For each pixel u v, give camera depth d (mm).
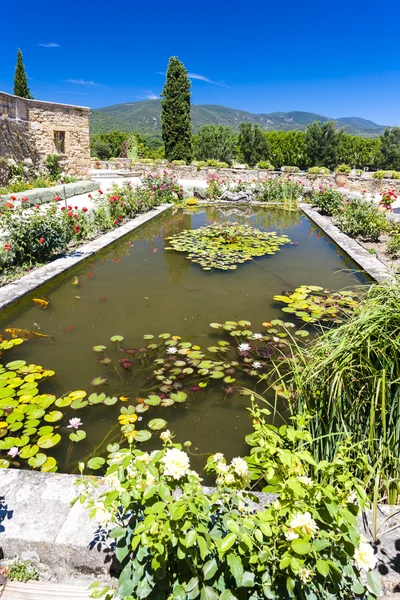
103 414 2465
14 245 5035
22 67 20609
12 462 2068
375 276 4910
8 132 10570
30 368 2928
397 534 1425
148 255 6414
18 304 4129
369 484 1649
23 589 1369
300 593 1100
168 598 1082
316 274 5480
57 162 12578
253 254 6477
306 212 10680
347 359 1633
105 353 3201
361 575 1304
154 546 1036
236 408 2545
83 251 5992
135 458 1258
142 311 4109
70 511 1527
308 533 1010
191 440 2264
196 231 8211
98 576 1412
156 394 2660
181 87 19672
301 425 1441
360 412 1661
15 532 1432
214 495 1141
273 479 1295
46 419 2377
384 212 7348
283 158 30062
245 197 12984
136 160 19500
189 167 16750
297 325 3771
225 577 1126
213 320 3895
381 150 28297
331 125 28656
